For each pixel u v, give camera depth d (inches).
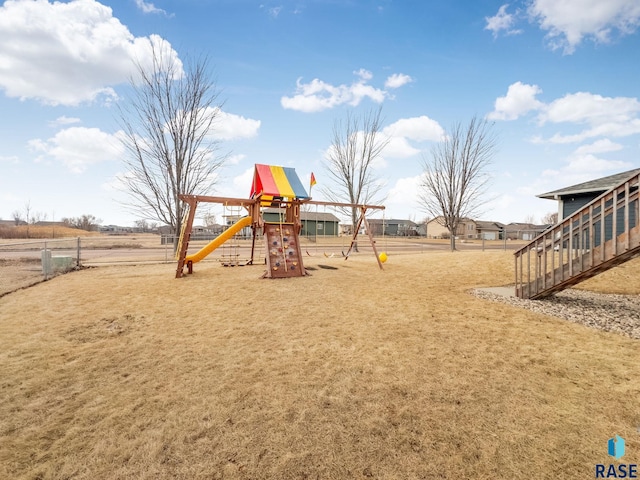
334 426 95.9
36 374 128.3
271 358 146.1
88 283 319.3
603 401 109.7
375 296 271.4
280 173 413.7
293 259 369.7
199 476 76.7
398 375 128.8
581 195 547.8
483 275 386.6
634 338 174.2
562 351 154.6
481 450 85.7
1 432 92.4
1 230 1455.5
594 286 322.3
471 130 819.4
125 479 75.8
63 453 84.3
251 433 92.6
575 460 82.1
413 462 81.4
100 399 110.7
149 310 225.6
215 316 213.2
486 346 160.7
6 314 213.2
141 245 1024.2
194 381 124.0
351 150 834.8
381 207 488.1
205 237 1186.0
